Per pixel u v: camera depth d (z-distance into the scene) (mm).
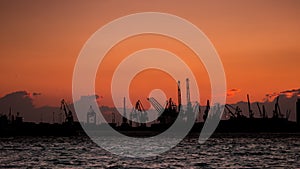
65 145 192875
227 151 150500
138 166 98250
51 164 104125
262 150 155375
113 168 94812
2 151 150875
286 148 168750
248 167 97062
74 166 99312
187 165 100625
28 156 128875
